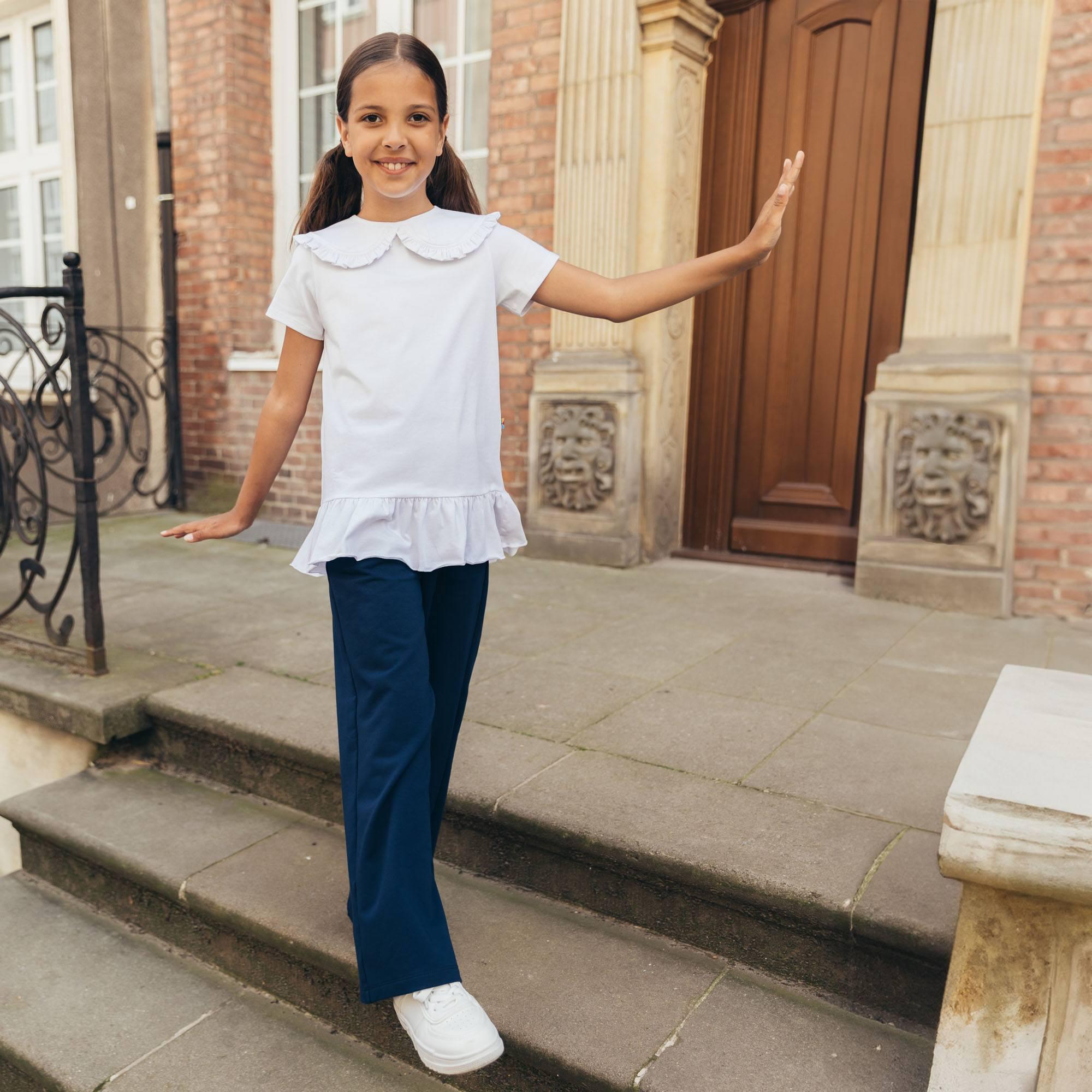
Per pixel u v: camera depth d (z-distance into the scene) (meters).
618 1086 1.46
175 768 2.59
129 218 5.46
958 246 3.37
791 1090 1.44
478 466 1.49
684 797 1.98
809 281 4.04
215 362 5.49
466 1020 1.38
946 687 2.67
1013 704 1.38
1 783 2.90
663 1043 1.53
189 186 5.43
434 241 1.43
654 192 4.04
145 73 5.38
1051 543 3.38
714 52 4.12
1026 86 3.19
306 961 1.81
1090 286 3.21
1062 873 1.06
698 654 2.96
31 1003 1.89
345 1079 1.68
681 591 3.78
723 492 4.35
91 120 5.27
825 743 2.27
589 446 4.17
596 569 4.17
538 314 4.39
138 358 5.57
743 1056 1.50
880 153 3.81
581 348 4.21
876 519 3.62
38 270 5.97
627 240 4.05
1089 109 3.13
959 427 3.37
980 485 3.35
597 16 3.95
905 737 2.30
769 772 2.10
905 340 3.51
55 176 5.74
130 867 2.10
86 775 2.55
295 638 3.16
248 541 4.90
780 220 1.33
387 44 1.36
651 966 1.73
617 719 2.41
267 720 2.40
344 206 1.54
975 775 1.15
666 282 1.41
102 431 5.49
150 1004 1.90
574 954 1.76
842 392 4.04
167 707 2.54
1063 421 3.31
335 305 1.43
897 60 3.72
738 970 1.73
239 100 5.25
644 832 1.83
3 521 3.22
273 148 5.43
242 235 5.37
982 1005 1.18
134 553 4.59
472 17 4.57
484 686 2.66
